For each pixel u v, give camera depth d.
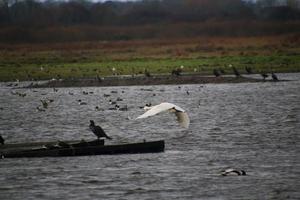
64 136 48.91
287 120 54.03
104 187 32.22
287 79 90.94
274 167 35.75
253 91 78.06
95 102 70.94
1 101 75.44
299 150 40.56
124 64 113.31
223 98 71.56
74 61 123.50
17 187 32.59
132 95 77.06
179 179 33.38
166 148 41.88
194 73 97.69
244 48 133.62
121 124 54.03
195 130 49.53
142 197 30.50
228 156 38.88
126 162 37.56
